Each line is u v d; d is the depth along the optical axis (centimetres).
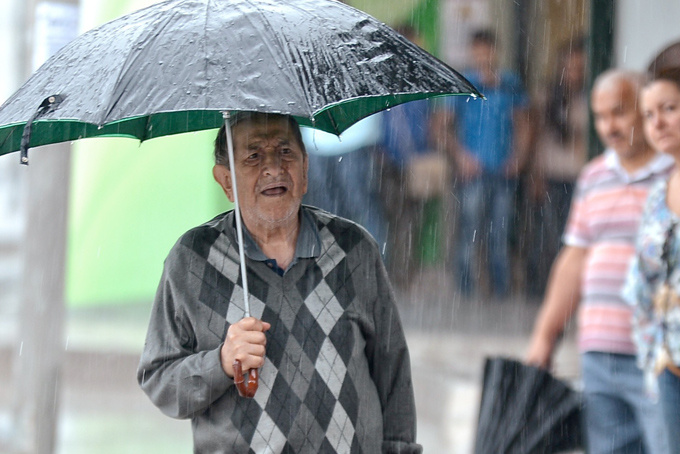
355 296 939
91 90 828
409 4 2822
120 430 1831
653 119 1368
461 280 2645
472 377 2058
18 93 873
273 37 849
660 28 1956
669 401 1228
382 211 2609
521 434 1244
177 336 933
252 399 906
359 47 871
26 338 1719
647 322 1252
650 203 1273
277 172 916
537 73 2583
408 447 970
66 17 1841
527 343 2300
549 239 2595
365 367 943
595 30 2123
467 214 2631
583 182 1449
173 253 939
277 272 930
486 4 2662
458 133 2620
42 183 1720
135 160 2416
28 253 1723
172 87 813
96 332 2350
